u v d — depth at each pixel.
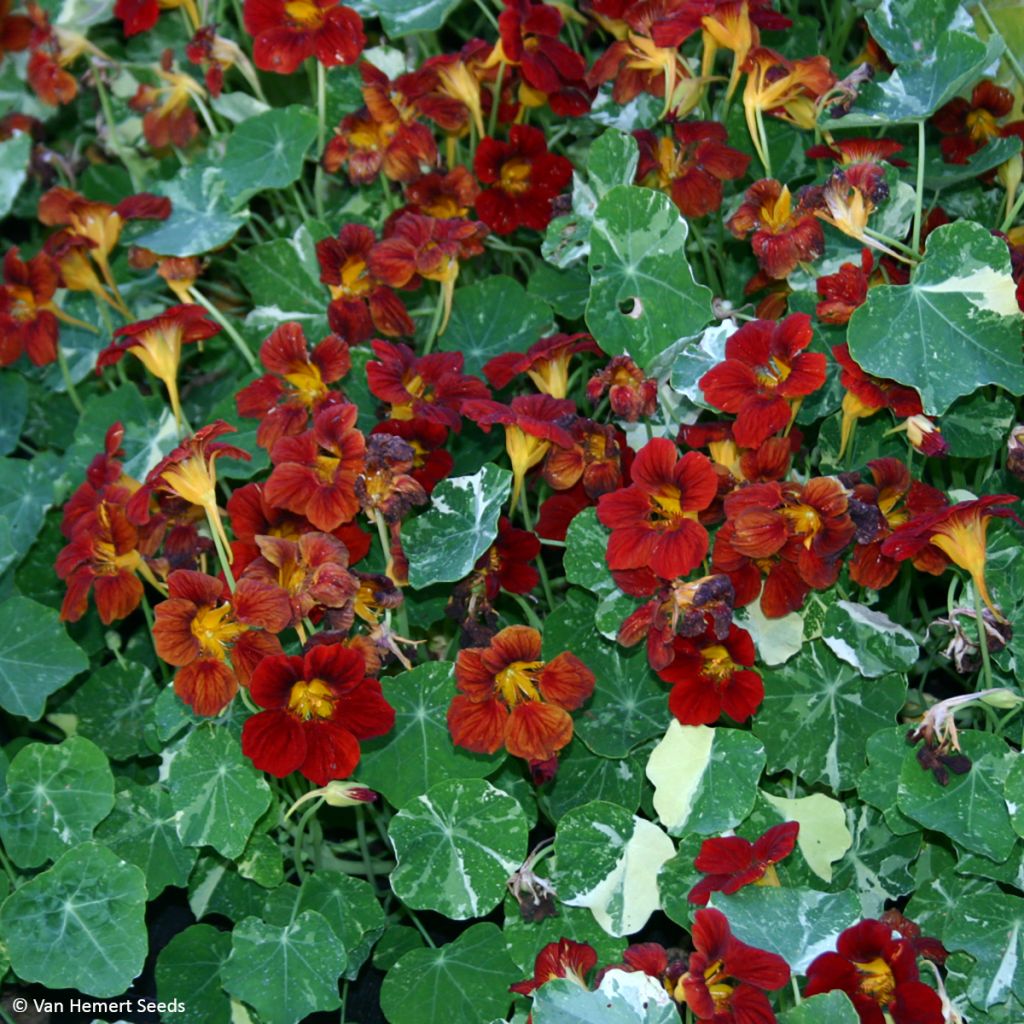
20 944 0.70
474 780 0.69
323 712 0.68
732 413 0.73
